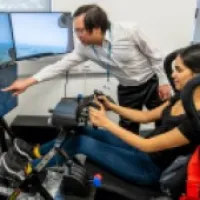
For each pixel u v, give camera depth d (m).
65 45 2.33
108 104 1.62
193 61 1.11
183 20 2.60
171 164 1.18
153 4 2.51
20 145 1.50
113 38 1.81
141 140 1.21
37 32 2.19
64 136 1.37
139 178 1.33
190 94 0.92
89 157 1.40
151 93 2.07
